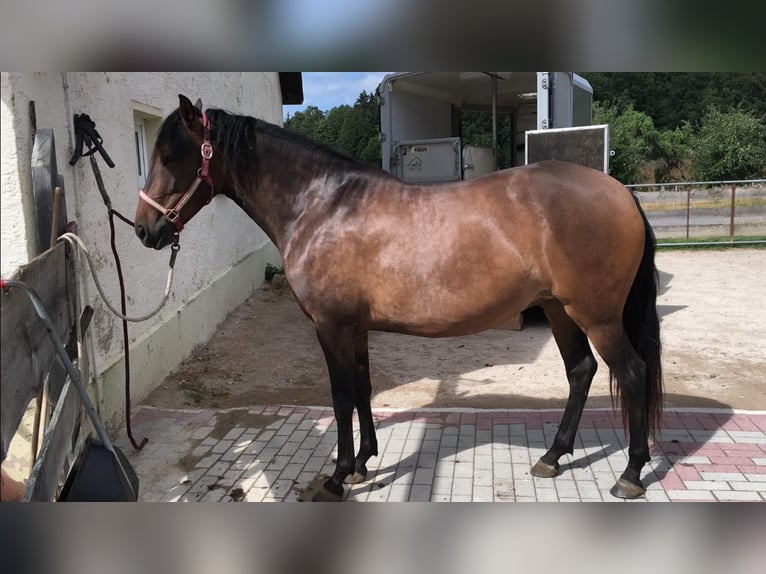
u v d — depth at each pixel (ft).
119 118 13.96
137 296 14.97
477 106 33.78
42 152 8.72
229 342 21.21
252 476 11.41
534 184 9.61
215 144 10.02
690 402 14.79
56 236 8.39
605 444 12.39
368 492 10.69
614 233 9.52
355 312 9.89
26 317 6.18
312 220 9.90
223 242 23.93
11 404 5.57
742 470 10.99
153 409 14.55
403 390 16.48
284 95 44.24
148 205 9.88
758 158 78.38
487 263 9.36
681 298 27.14
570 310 9.87
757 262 36.45
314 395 16.33
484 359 19.19
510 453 12.08
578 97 29.09
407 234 9.50
